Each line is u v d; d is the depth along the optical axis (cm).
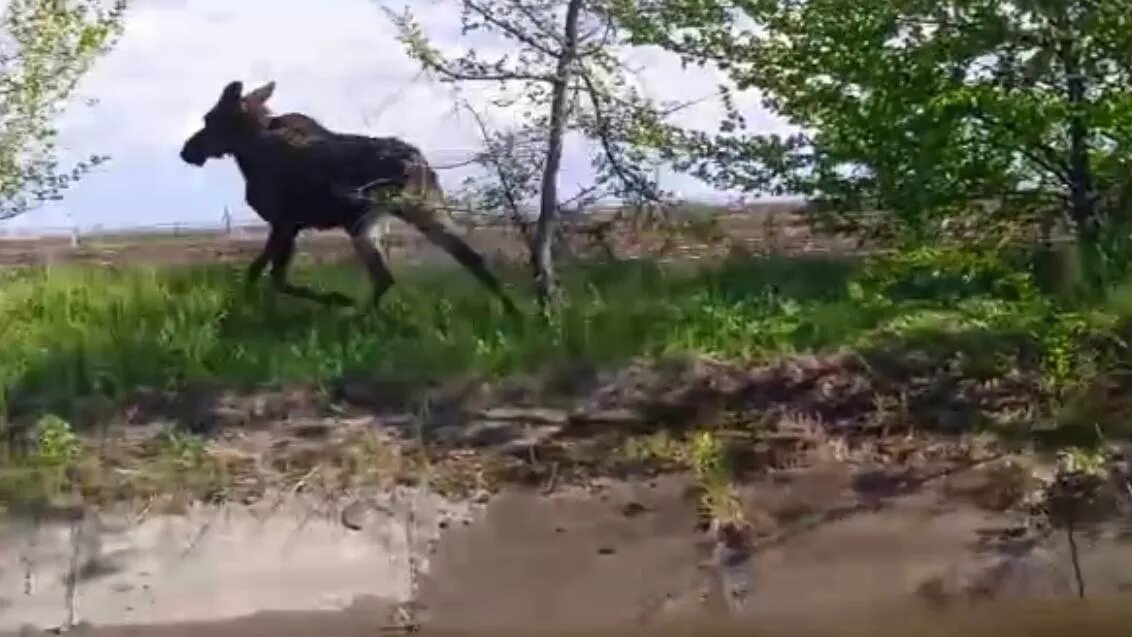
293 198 1392
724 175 1415
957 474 1099
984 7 1275
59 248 2102
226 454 1133
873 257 1388
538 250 1349
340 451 1132
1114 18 1255
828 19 1327
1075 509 1068
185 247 2027
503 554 1058
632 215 1404
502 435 1154
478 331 1293
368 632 1009
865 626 1003
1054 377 1157
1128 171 1319
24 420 1182
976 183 1318
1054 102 1261
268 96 1434
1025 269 1282
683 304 1347
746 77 1385
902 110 1293
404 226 1487
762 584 1036
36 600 1031
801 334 1265
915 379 1198
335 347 1272
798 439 1137
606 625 1017
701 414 1171
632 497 1087
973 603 1023
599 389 1200
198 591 1037
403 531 1070
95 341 1291
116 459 1130
